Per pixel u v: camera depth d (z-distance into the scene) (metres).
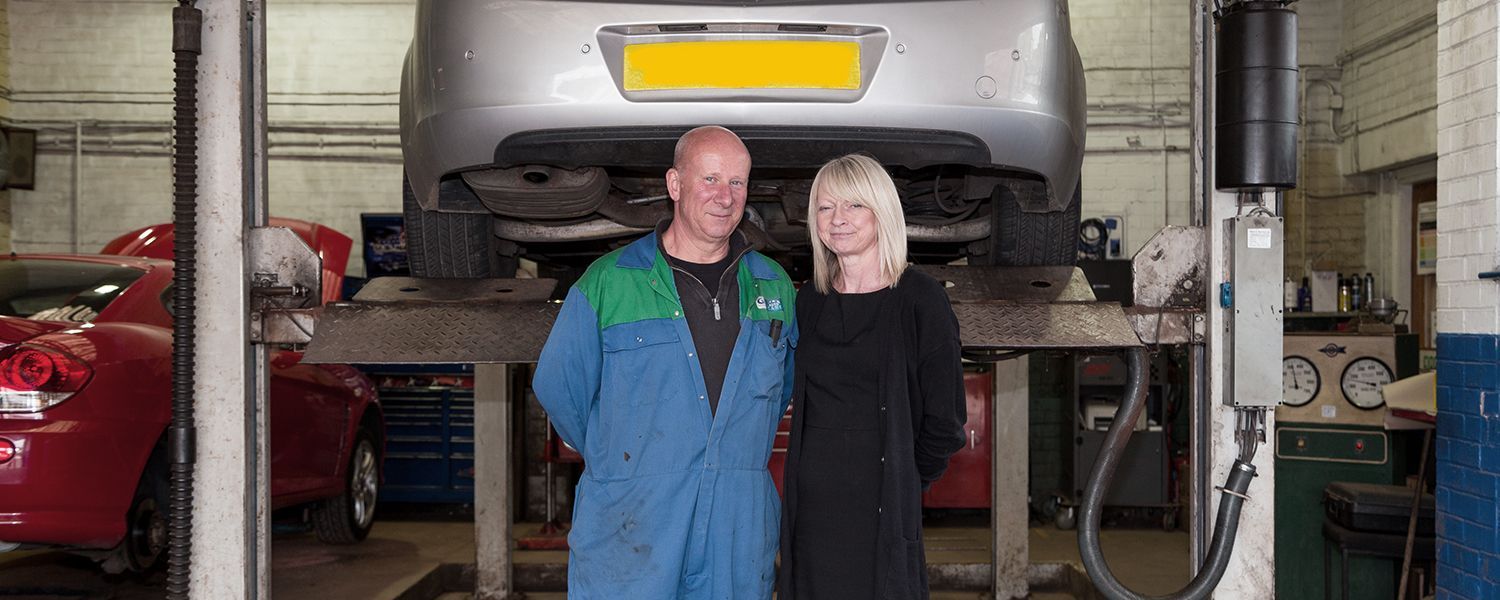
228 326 2.31
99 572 4.63
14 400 3.24
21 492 3.21
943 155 2.38
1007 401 4.77
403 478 6.64
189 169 2.28
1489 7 3.20
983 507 6.23
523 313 2.38
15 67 8.46
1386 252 7.89
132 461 3.48
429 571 5.00
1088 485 2.42
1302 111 8.12
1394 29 7.32
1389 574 4.03
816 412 2.05
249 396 2.35
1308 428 4.35
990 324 2.33
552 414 2.10
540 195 2.58
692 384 2.01
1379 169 7.63
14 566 4.72
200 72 2.32
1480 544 3.24
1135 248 7.95
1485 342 3.22
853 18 2.28
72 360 3.32
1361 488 3.88
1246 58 2.31
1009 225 2.90
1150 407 6.35
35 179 8.45
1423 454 3.72
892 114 2.28
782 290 2.12
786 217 2.87
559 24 2.29
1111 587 2.38
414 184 2.65
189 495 2.28
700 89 2.26
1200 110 2.51
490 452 4.79
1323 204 8.12
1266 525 2.38
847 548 1.99
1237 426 2.39
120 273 4.09
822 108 2.26
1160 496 6.30
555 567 5.11
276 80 8.32
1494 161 3.19
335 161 8.34
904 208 3.07
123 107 8.48
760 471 2.07
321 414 4.96
